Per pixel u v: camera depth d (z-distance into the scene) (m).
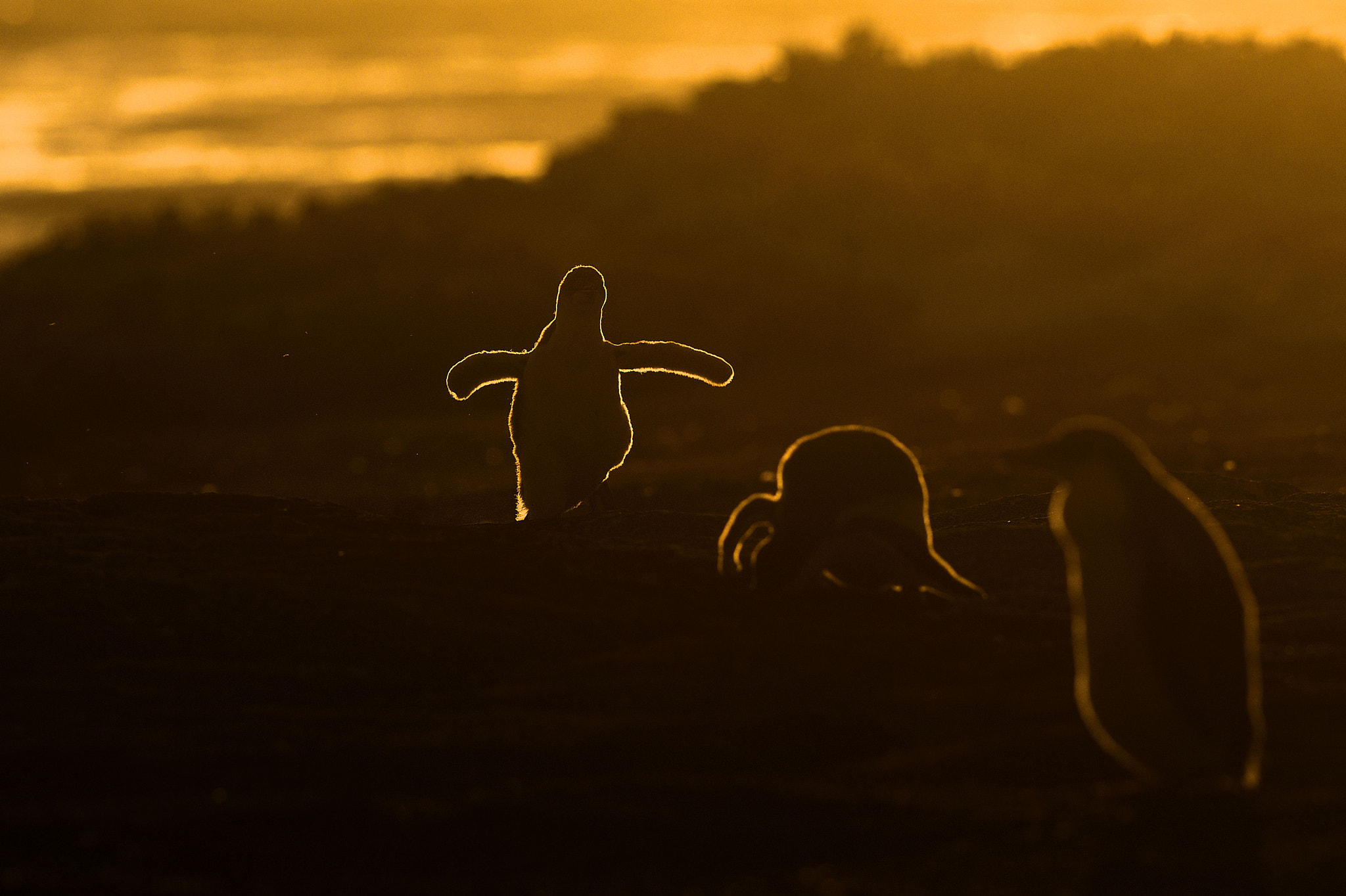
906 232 130.62
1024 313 115.12
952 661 22.81
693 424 87.44
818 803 17.81
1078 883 15.73
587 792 17.97
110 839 16.84
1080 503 17.48
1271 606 25.61
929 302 119.94
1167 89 150.00
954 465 55.91
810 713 20.62
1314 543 29.97
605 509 36.22
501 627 24.61
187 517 31.88
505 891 15.87
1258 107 142.25
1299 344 96.19
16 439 94.94
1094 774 18.58
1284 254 115.81
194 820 17.31
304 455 82.81
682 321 113.31
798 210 135.12
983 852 16.55
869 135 153.12
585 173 155.88
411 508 49.19
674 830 17.14
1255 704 17.25
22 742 19.47
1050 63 161.62
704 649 23.33
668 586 26.88
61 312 117.50
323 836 17.03
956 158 144.25
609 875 16.20
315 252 130.25
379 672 22.84
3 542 28.64
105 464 85.94
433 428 89.69
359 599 25.56
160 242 140.62
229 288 123.12
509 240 132.62
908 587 24.73
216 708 21.06
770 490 53.81
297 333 109.88
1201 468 55.56
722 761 19.25
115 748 19.22
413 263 127.12
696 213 136.12
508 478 70.62
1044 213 128.88
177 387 102.06
